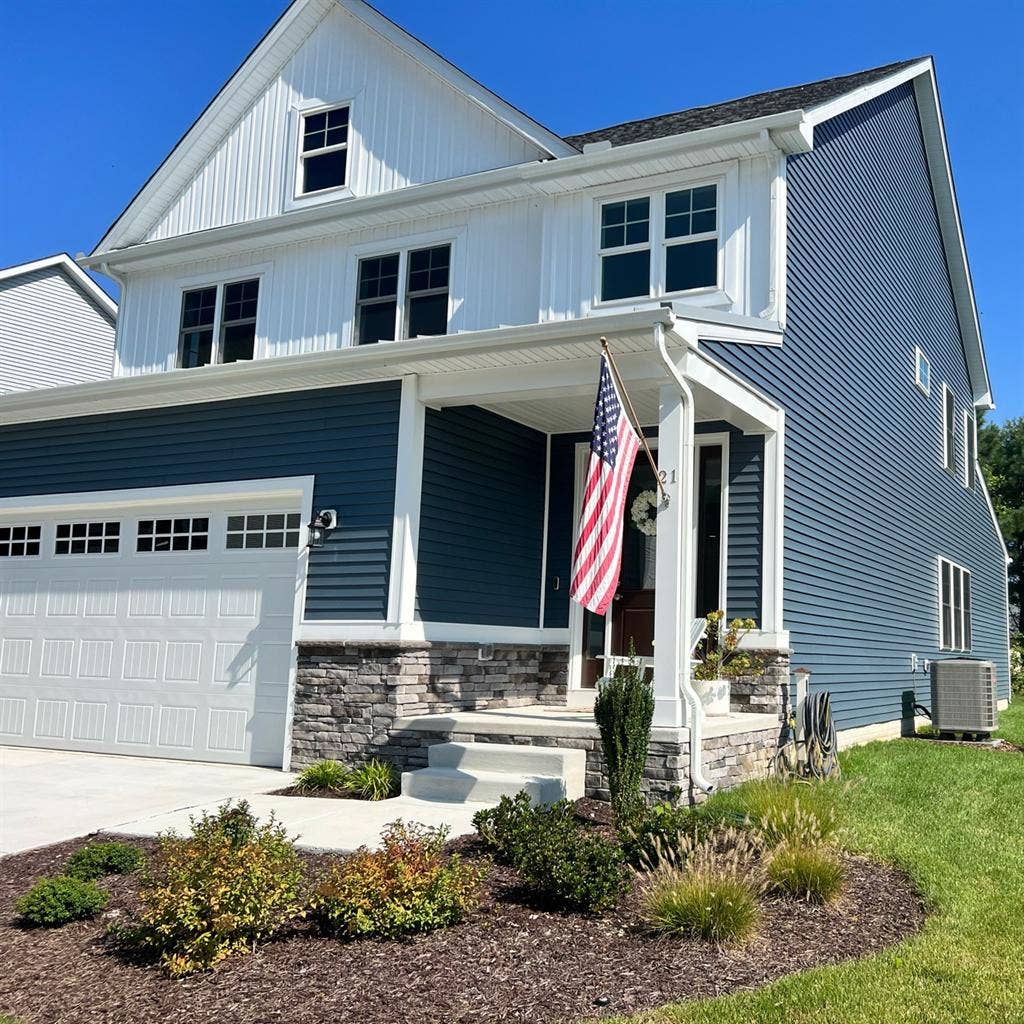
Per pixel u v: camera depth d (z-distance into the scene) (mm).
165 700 10836
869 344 13641
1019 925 5215
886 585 14047
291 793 8562
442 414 9938
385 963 4602
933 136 16750
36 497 11961
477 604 10234
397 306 12039
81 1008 4266
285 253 12922
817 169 11695
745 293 10148
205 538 10922
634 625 10797
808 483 10953
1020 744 13438
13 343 22781
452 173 12031
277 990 4352
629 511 10961
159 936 4684
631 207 10867
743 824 6473
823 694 9602
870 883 5969
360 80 12891
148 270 13945
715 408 9266
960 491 19391
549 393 9156
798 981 4391
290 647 10148
